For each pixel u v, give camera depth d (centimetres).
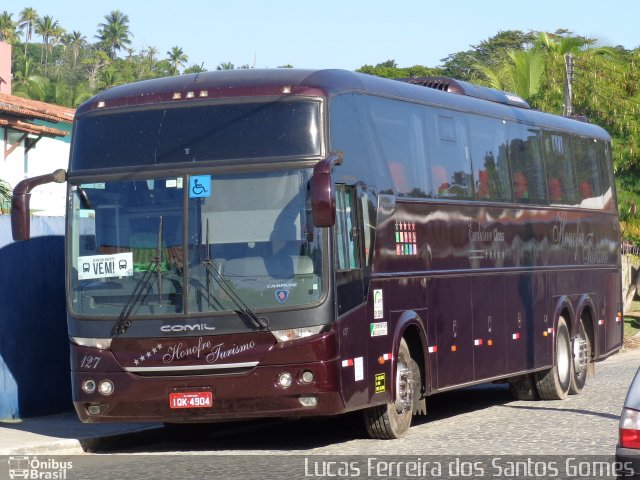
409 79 1783
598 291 2180
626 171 3922
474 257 1680
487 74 4431
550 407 1841
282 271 1288
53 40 14862
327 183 1232
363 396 1348
